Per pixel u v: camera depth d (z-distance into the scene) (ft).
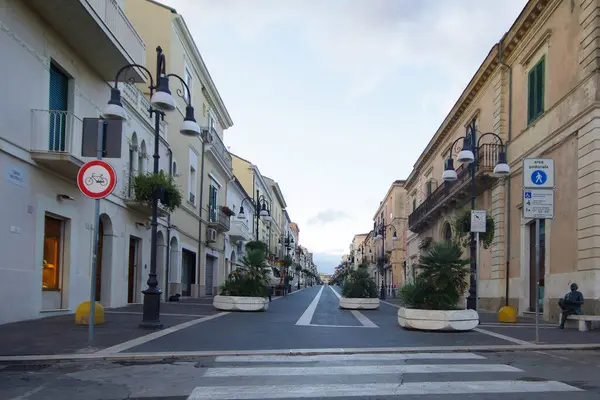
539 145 57.72
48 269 44.62
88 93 50.31
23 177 38.83
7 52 36.78
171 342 29.68
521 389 19.25
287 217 305.94
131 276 67.72
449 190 90.63
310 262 563.89
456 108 91.04
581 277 46.93
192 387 19.15
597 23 46.85
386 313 61.41
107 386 19.21
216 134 107.86
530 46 61.57
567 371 23.13
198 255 99.40
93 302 27.02
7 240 36.65
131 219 63.87
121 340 29.86
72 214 47.14
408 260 152.35
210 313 53.36
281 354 26.73
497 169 54.54
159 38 78.38
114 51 47.57
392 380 20.72
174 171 82.12
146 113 67.46
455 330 37.88
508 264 66.39
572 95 50.60
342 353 27.35
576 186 49.11
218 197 118.01
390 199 198.39
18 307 37.96
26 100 39.27
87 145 26.22
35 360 23.59
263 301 58.95
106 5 46.75
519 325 45.91
